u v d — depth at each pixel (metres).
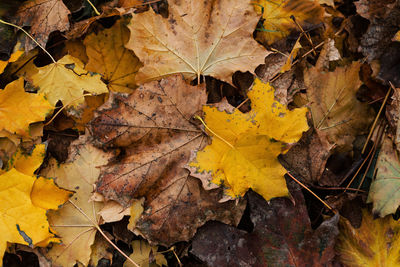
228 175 0.74
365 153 0.80
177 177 0.75
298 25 0.80
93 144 0.74
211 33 0.76
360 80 0.80
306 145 0.78
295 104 0.79
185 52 0.76
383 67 0.79
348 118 0.80
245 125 0.74
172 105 0.75
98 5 0.78
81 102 0.75
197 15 0.76
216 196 0.76
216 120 0.74
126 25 0.77
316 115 0.79
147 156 0.75
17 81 0.74
